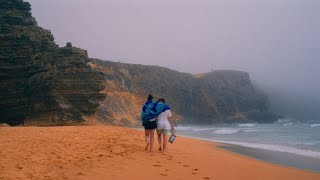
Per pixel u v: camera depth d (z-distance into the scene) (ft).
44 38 138.72
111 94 262.26
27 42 133.39
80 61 133.18
